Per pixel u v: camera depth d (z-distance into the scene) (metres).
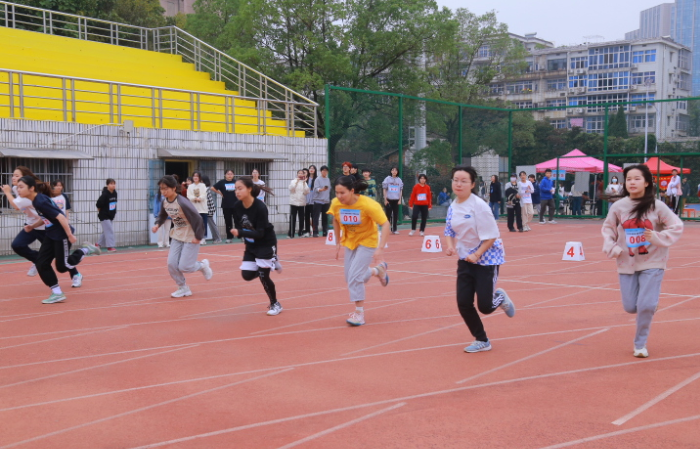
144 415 4.57
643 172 5.68
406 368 5.66
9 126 14.37
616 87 76.06
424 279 10.82
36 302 8.99
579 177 27.91
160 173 17.14
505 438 4.07
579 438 4.05
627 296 5.91
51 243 8.83
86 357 6.14
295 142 20.23
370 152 21.25
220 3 30.34
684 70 78.50
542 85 80.12
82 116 17.28
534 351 6.17
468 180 5.86
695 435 4.09
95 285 10.45
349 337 6.84
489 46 41.88
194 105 20.59
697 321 7.46
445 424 4.32
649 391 4.95
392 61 29.19
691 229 21.45
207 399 4.89
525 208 20.33
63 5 28.67
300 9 26.38
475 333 6.18
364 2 28.66
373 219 7.27
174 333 7.10
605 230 5.94
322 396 4.93
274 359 6.00
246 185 7.58
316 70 27.69
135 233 16.77
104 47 22.39
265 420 4.44
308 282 10.55
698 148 24.84
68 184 15.43
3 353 6.32
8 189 9.19
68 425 4.39
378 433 4.17
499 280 10.66
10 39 19.89
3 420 4.50
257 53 25.91
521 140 27.59
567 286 10.02
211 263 13.05
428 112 23.00
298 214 18.83
